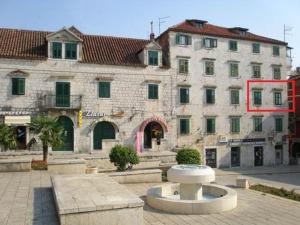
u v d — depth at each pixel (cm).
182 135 3716
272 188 1861
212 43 3944
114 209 904
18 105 3111
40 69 3191
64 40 3269
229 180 2758
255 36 4353
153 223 1127
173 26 3819
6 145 2452
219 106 3941
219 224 1121
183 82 3747
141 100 3522
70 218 865
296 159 4409
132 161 2216
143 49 3550
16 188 1398
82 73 3319
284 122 4350
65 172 1920
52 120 2395
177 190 1596
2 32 3381
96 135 3372
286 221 1168
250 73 4153
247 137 4094
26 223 926
